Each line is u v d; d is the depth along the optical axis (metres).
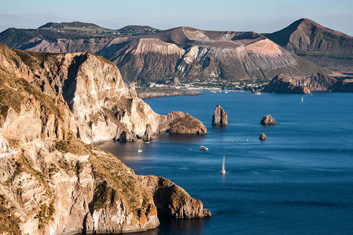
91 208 192.12
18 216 169.50
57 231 185.12
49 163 189.25
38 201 178.12
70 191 191.75
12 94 186.62
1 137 172.62
